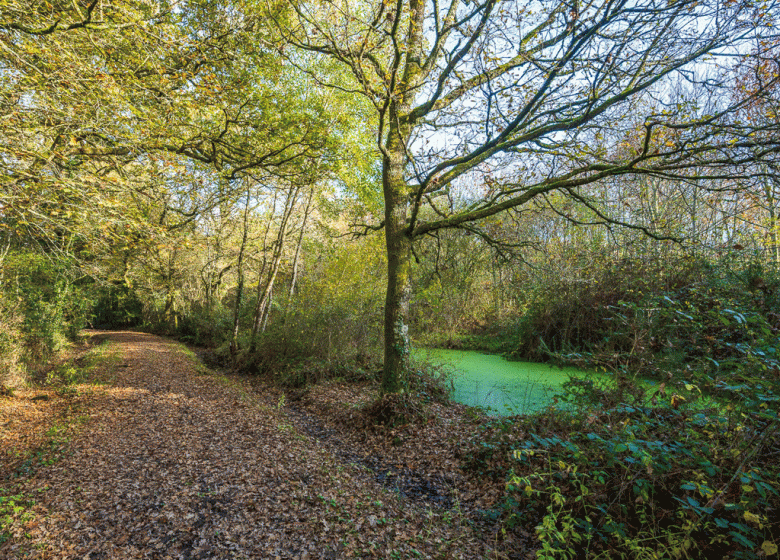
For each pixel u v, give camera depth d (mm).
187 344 22359
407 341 7629
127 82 6043
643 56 5090
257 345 13891
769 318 4961
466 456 5770
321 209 16719
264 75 8203
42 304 12086
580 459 4055
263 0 6570
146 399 9109
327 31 5844
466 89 6461
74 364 12812
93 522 4172
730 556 2955
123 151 6758
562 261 12320
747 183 5242
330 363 11391
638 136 6406
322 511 4461
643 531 3432
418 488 5352
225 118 7781
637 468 3803
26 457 5664
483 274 21938
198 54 6852
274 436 6906
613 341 5395
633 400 4516
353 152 9945
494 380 10992
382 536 4066
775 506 2990
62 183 5234
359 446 6867
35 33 4914
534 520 4285
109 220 5613
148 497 4695
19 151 5090
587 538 3748
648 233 5746
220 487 4961
